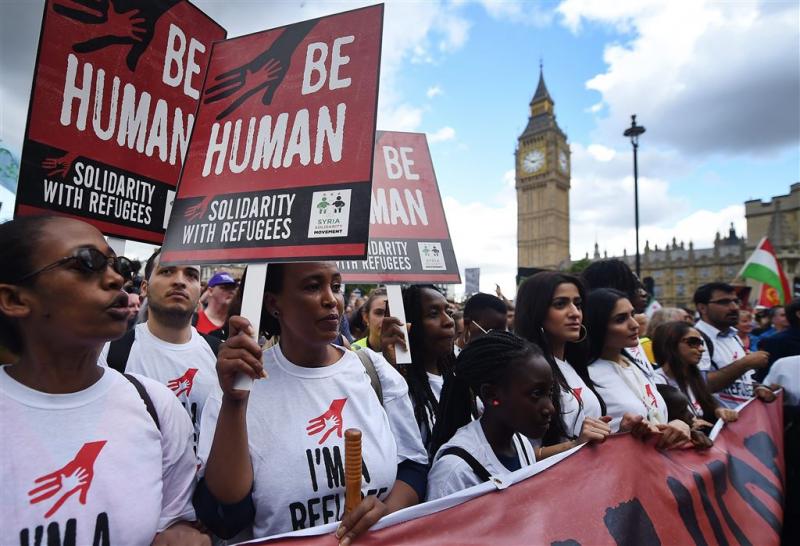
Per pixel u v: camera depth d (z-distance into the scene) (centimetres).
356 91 150
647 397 273
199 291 249
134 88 192
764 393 345
